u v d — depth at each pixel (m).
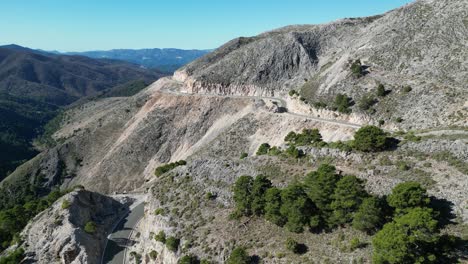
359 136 55.28
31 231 75.31
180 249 55.09
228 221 55.38
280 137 102.44
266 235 50.09
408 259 35.62
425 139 54.62
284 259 44.91
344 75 109.25
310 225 46.97
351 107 96.94
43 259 68.94
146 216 71.44
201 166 69.62
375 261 36.91
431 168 47.97
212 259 50.56
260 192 53.50
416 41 107.38
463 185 43.59
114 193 124.00
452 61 93.69
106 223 83.50
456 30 102.12
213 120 141.38
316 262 42.34
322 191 46.97
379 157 53.19
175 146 141.38
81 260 67.81
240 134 114.12
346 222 45.28
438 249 37.16
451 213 41.06
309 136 72.75
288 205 48.31
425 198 41.56
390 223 39.22
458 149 48.97
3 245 77.00
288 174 57.28
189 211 61.47
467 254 36.44
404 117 84.25
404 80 94.94
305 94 116.38
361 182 47.66
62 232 72.31
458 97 80.50
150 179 133.12
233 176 63.16
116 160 142.75
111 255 73.00
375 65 107.31
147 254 62.47
